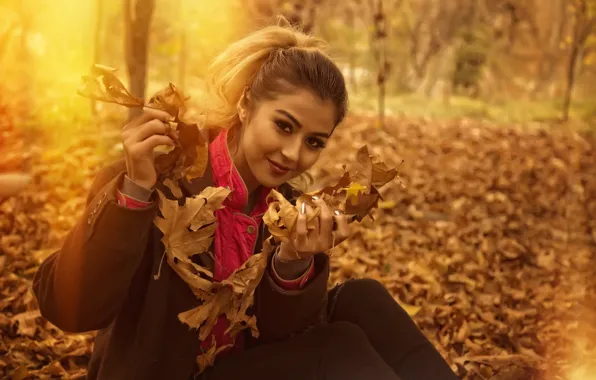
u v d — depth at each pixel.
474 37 15.11
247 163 1.89
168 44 8.80
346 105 1.86
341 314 2.11
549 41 16.52
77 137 6.43
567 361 3.15
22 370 2.68
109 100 1.63
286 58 1.80
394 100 13.45
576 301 3.91
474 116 12.13
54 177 5.22
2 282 3.46
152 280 1.79
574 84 15.08
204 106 1.98
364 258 4.21
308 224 1.68
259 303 1.89
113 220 1.63
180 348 1.83
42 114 7.21
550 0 16.61
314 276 1.89
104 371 1.84
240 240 1.87
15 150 5.77
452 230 4.97
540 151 8.30
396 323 2.10
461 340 3.26
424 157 7.51
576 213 5.78
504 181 6.46
